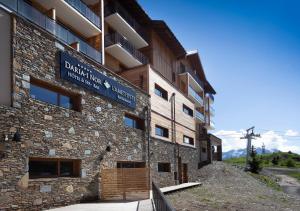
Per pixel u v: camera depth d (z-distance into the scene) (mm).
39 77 11398
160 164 23172
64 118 12438
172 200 16469
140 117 19688
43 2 16844
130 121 18969
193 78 37500
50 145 11477
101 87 15312
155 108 22312
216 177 32812
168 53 32656
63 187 11945
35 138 10766
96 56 19391
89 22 19078
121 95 17312
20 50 10609
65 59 12844
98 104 15000
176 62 35031
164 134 24469
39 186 10719
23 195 9961
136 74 22219
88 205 12109
